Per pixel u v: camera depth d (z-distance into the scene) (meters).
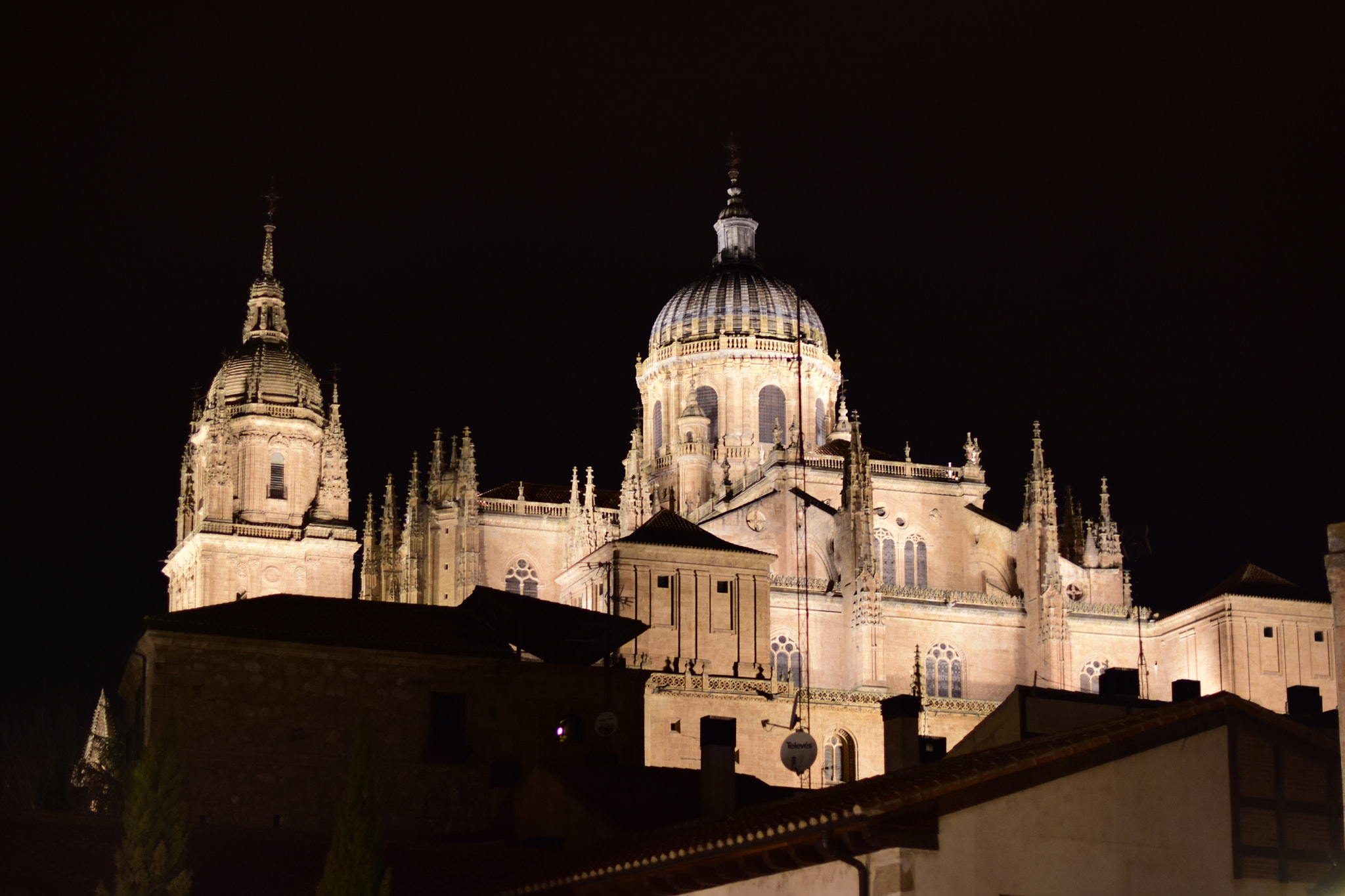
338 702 77.81
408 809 77.25
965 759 40.62
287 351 146.00
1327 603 124.44
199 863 60.91
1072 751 38.78
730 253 155.50
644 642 110.81
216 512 139.25
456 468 138.88
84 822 61.16
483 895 53.88
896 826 37.38
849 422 150.25
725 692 107.56
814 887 39.84
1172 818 39.25
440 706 79.75
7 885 56.72
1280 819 39.78
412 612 84.69
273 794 75.62
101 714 108.31
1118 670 64.12
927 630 123.69
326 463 143.38
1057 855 38.25
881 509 131.38
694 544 114.31
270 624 78.69
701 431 143.75
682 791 64.50
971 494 133.62
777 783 107.31
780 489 130.00
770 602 118.88
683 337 149.12
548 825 65.19
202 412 148.62
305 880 60.75
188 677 75.81
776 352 147.12
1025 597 126.62
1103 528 136.75
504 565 137.25
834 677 120.06
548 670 82.12
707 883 42.66
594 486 140.00
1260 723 40.25
